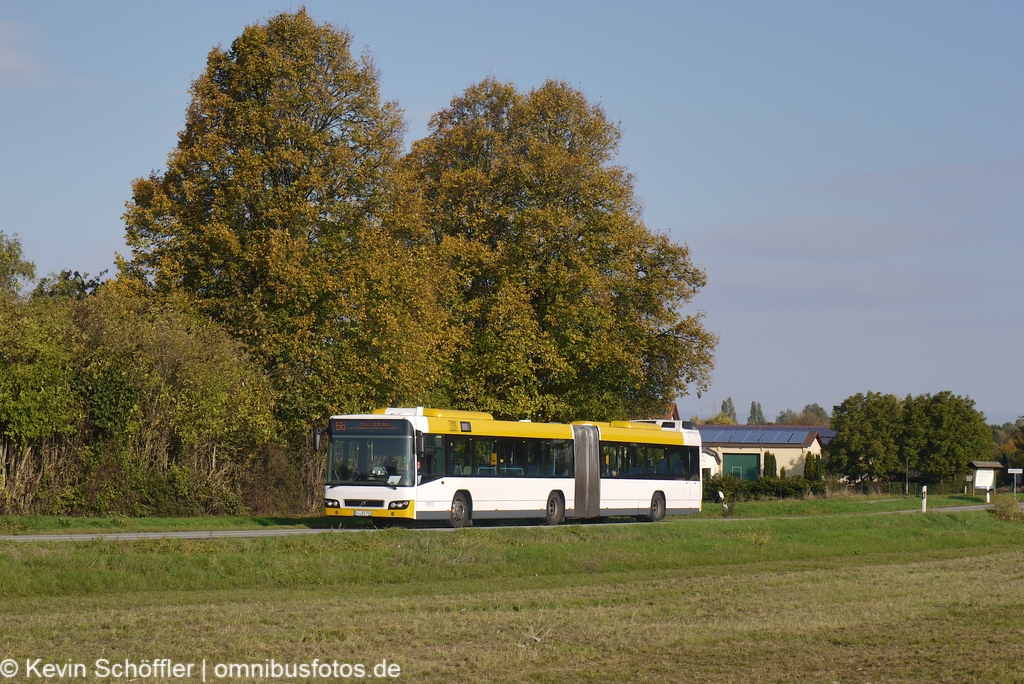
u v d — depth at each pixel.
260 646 13.72
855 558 31.17
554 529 29.34
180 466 34.53
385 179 41.56
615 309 47.84
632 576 24.75
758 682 12.31
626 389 48.19
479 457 31.30
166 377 34.22
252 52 40.88
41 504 31.44
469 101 50.22
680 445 39.34
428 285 41.00
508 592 20.80
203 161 39.97
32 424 30.62
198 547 22.17
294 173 40.72
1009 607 18.44
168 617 15.95
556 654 13.62
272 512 37.78
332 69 41.94
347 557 23.47
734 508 43.91
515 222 46.66
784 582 23.19
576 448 34.66
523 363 44.53
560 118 50.09
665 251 48.66
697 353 48.16
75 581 19.47
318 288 37.91
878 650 14.19
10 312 32.03
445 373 43.88
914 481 77.56
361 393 38.19
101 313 33.91
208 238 38.62
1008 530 40.84
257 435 35.97
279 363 38.53
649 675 12.62
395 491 29.08
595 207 48.41
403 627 15.38
